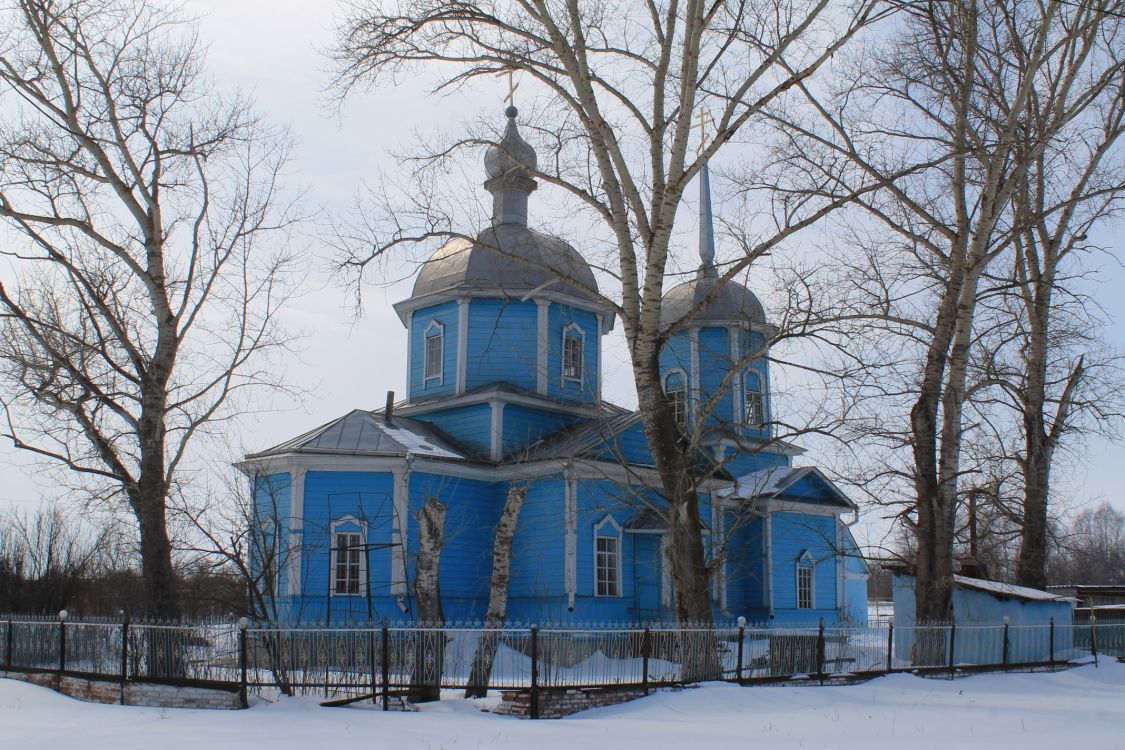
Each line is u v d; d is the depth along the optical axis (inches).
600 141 728.3
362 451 1031.0
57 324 836.6
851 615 1507.1
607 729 502.6
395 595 1003.9
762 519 1249.4
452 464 1074.1
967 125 836.6
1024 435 1040.2
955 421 852.6
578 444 1086.4
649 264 727.1
